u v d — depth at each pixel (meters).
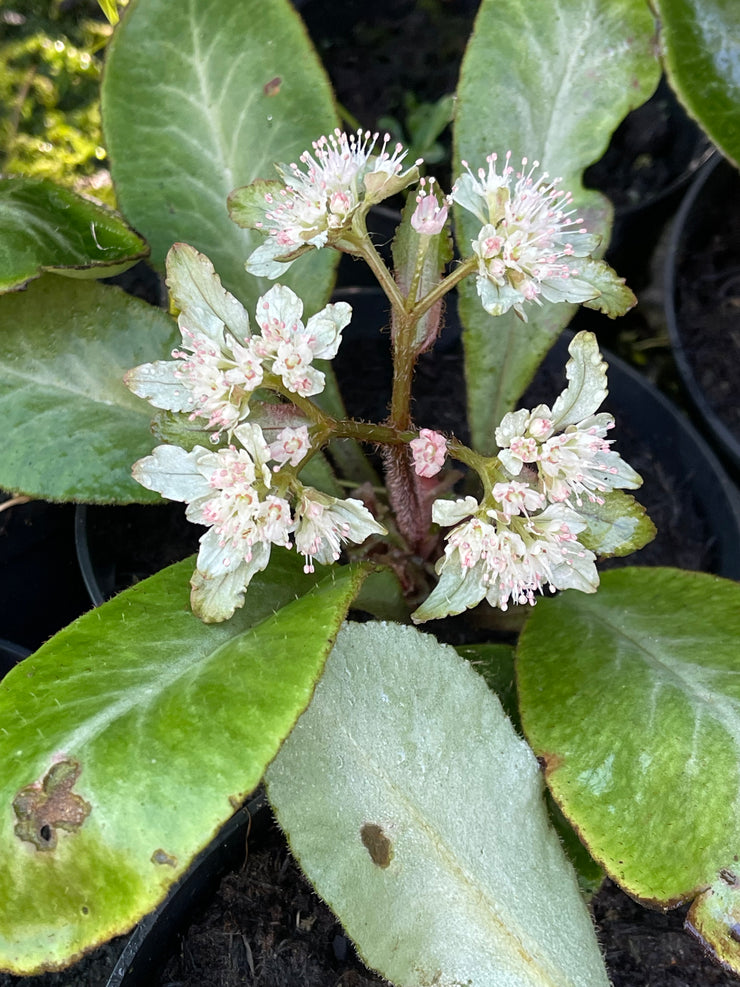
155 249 0.18
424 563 0.18
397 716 0.14
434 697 0.15
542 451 0.13
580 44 0.18
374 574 0.16
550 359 0.25
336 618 0.12
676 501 0.23
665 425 0.23
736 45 0.18
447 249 0.15
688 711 0.14
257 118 0.18
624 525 0.15
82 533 0.20
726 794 0.13
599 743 0.14
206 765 0.11
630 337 0.27
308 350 0.13
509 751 0.15
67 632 0.14
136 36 0.18
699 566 0.22
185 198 0.18
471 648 0.18
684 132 0.29
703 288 0.25
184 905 0.16
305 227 0.13
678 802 0.14
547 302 0.19
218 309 0.13
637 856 0.13
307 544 0.13
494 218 0.13
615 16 0.18
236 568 0.13
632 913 0.17
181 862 0.11
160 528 0.22
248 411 0.13
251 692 0.12
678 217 0.25
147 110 0.18
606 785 0.14
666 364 0.26
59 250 0.16
